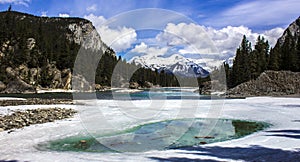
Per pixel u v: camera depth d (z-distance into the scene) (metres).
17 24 83.62
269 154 7.80
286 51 54.19
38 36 80.44
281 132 11.73
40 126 13.03
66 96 41.25
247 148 8.66
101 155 8.09
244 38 53.88
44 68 70.50
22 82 60.09
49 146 9.38
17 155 8.09
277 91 42.47
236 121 15.10
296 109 21.16
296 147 8.64
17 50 72.69
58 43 80.81
